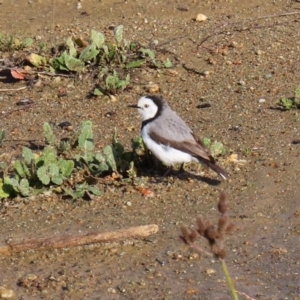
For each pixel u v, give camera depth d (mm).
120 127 15578
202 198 13023
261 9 19656
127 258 11359
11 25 19234
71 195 12867
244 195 13078
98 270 11086
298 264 11164
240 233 11992
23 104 16469
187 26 19031
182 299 10391
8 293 10500
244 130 15320
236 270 11047
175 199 12992
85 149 13867
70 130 15500
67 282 10805
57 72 17422
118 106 16359
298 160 14125
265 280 10805
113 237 11664
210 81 17188
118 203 12828
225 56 17984
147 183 13516
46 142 15055
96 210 12625
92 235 11625
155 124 13562
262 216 12445
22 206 12750
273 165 13969
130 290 10617
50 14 19688
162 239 11789
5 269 11156
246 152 14414
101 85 16953
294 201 12859
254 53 18094
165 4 19922
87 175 13492
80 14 19688
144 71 17484
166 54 17984
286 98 16328
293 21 19203
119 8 19859
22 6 20031
